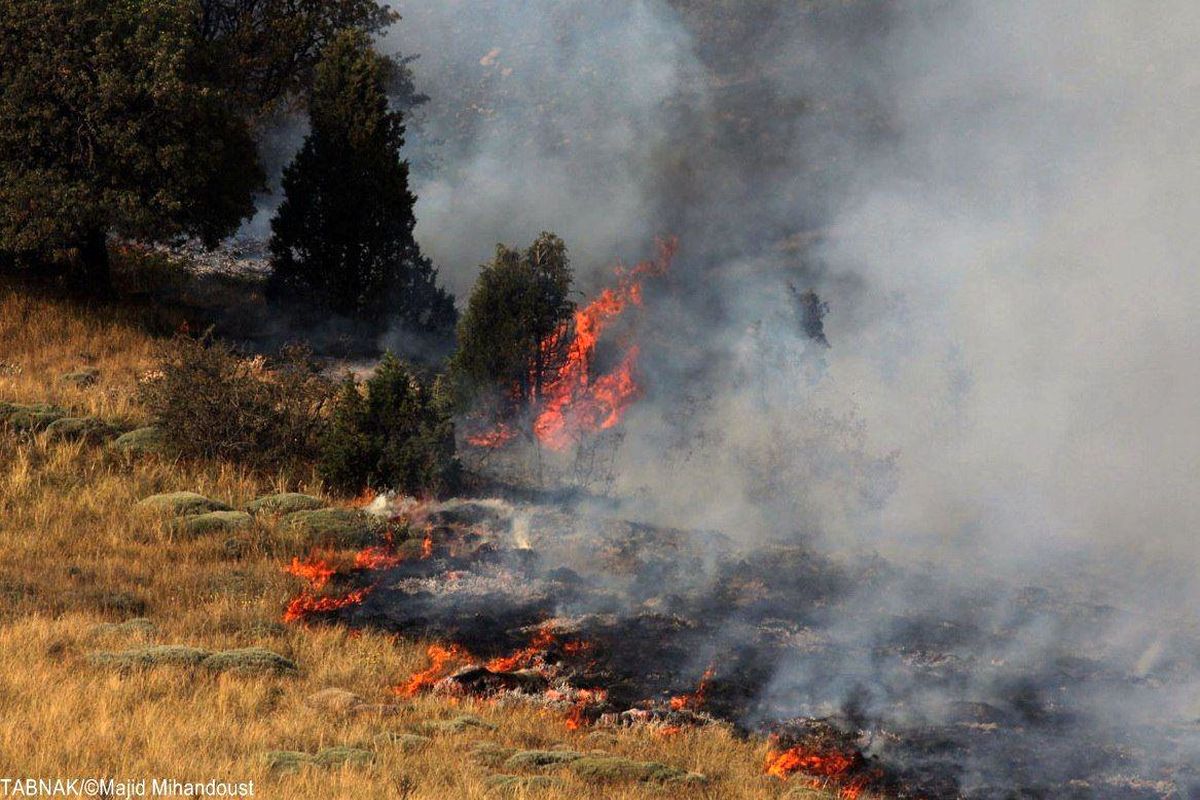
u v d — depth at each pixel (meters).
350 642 45.94
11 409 66.62
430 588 53.97
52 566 50.31
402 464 65.56
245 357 81.50
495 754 35.16
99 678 36.66
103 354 80.50
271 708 37.28
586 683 45.75
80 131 83.25
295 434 68.19
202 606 47.94
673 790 34.22
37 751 29.03
